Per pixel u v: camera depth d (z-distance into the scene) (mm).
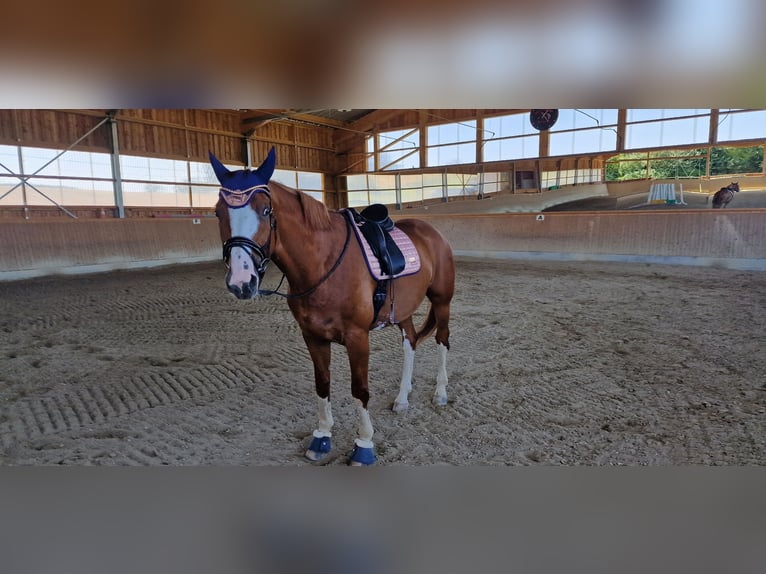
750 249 9336
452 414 3094
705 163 15961
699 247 9945
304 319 2305
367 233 2537
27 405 3287
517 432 2822
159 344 4816
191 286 8586
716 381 3590
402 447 2654
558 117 15391
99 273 10414
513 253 12469
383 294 2500
